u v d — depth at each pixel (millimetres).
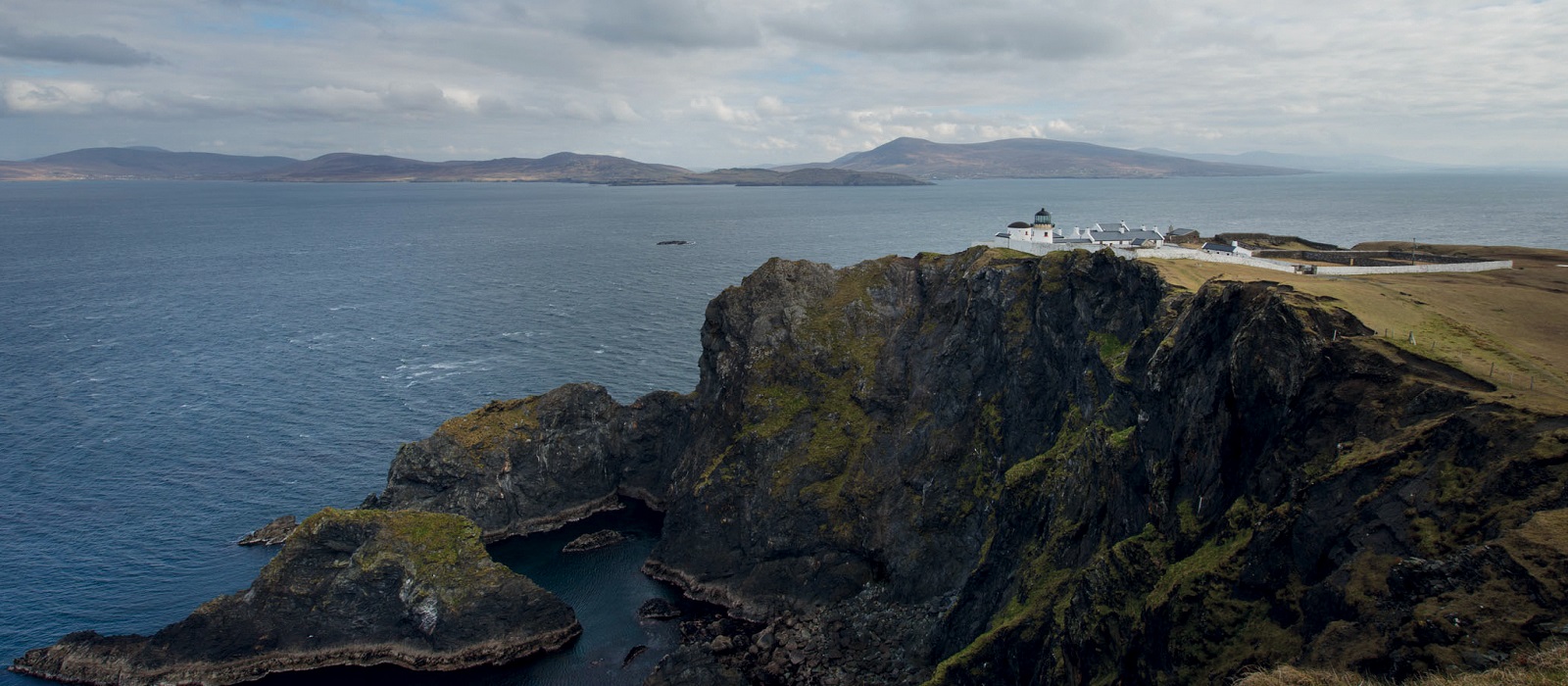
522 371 144500
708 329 116188
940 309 105188
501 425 108062
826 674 76750
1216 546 50719
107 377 145625
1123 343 79938
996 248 110500
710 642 82562
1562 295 73000
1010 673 65562
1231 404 54375
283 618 80312
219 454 114938
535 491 107250
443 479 102438
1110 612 55562
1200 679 44656
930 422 97062
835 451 99750
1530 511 36750
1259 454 52062
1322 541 43438
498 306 197875
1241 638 44750
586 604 90250
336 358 155500
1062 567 68188
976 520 89125
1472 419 41906
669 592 94125
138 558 90875
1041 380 89688
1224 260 95125
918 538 90750
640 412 116438
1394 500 41719
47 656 75750
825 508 95812
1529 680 29391
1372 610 37938
